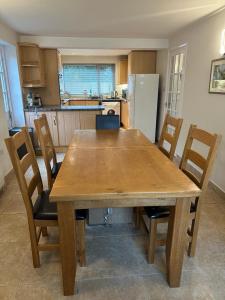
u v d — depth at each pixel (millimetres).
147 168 1588
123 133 2770
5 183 2992
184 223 1386
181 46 3996
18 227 2148
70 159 1784
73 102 7422
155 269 1682
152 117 5340
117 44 4508
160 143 2502
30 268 1686
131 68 5461
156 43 4574
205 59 3178
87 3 2562
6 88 4090
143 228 2021
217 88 2867
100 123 3213
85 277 1608
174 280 1515
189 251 1781
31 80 4457
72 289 1467
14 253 1831
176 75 4352
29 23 3406
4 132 3166
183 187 1299
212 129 3047
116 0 2479
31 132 4203
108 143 2289
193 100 3596
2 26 3408
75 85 8039
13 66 4070
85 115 4418
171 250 1443
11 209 2449
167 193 1248
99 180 1384
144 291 1507
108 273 1645
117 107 7414
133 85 5125
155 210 1621
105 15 3016
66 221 1318
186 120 3875
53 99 5090
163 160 1766
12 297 1465
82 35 4254
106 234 2074
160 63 5125
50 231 2094
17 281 1580
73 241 1365
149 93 5180
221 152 2809
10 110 4223
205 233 2074
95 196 1217
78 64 7832
